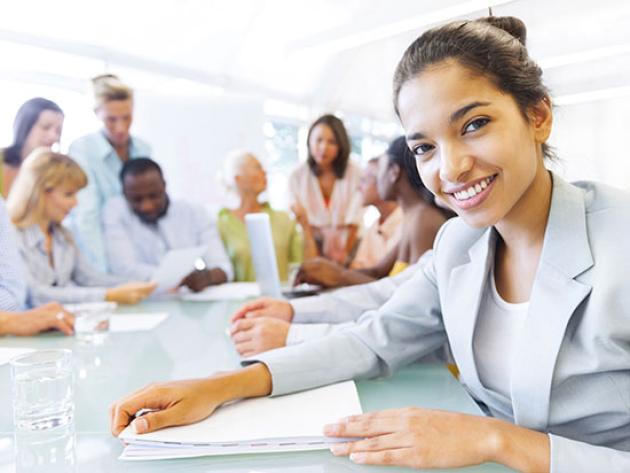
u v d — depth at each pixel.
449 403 0.65
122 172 1.90
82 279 1.65
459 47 0.50
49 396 0.60
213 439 0.52
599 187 0.60
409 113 0.53
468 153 0.50
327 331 0.84
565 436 0.56
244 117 2.63
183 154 2.53
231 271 1.95
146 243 1.92
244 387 0.63
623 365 0.52
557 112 0.65
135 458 0.49
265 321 0.87
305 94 3.40
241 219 2.23
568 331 0.54
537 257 0.60
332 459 0.49
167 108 2.50
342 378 0.70
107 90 2.00
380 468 0.47
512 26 0.62
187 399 0.57
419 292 0.76
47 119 1.80
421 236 1.25
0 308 1.23
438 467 0.47
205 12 2.52
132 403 0.56
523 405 0.56
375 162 1.86
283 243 2.19
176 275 1.55
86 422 0.60
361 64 2.97
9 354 0.91
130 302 1.43
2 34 1.82
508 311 0.63
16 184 1.48
